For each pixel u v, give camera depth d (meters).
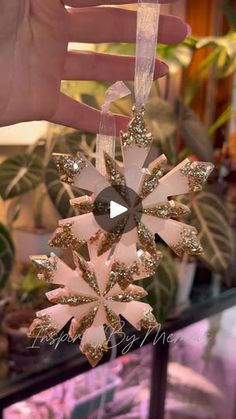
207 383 0.63
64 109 0.29
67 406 0.50
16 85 0.28
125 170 0.25
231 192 0.68
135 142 0.25
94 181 0.25
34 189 0.48
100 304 0.26
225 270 0.51
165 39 0.29
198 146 0.54
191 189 0.25
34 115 0.29
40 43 0.28
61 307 0.26
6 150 0.56
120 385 0.55
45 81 0.28
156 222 0.25
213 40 0.52
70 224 0.25
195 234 0.26
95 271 0.26
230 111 0.62
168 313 0.49
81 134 0.46
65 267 0.26
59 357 0.44
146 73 0.25
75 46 0.47
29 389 0.41
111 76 0.30
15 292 0.50
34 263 0.26
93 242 0.26
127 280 0.26
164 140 0.49
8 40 0.27
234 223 0.59
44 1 0.27
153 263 0.26
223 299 0.58
